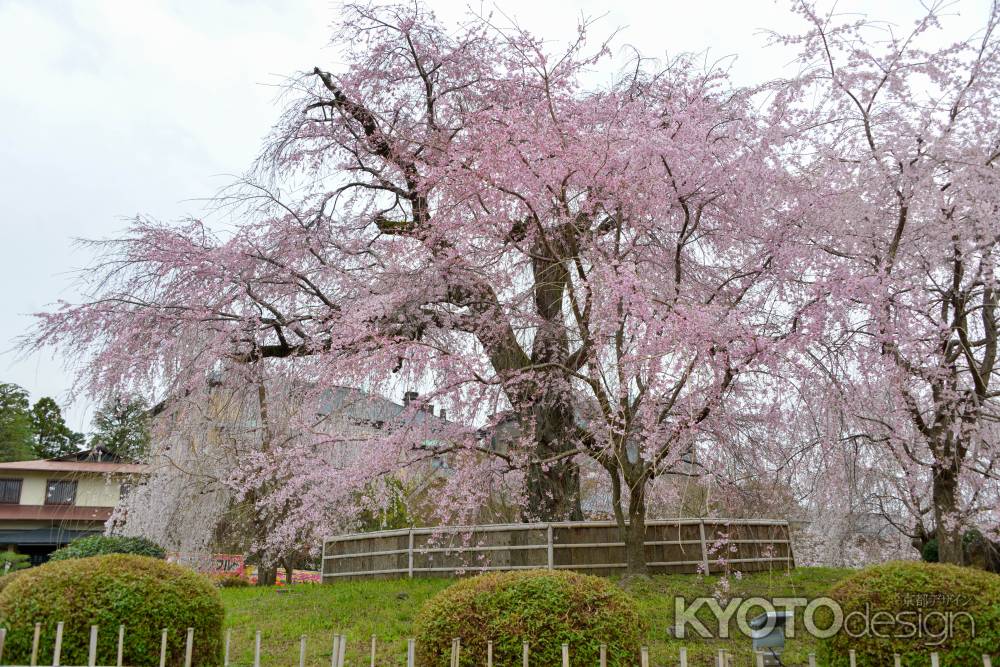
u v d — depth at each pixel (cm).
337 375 908
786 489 825
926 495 873
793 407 758
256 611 886
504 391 923
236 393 1157
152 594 515
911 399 715
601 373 746
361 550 1257
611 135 778
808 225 775
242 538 1529
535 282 948
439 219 927
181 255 1037
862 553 1123
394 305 947
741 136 834
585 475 1326
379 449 902
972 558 906
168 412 1088
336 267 1112
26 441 3331
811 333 662
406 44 1123
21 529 2231
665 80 1025
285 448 1094
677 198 792
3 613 487
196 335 1012
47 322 976
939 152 688
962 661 443
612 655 485
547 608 498
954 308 744
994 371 771
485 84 1084
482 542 1099
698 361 684
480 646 488
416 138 1095
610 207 837
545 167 798
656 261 869
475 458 912
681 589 877
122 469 1385
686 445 777
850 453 771
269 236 1102
